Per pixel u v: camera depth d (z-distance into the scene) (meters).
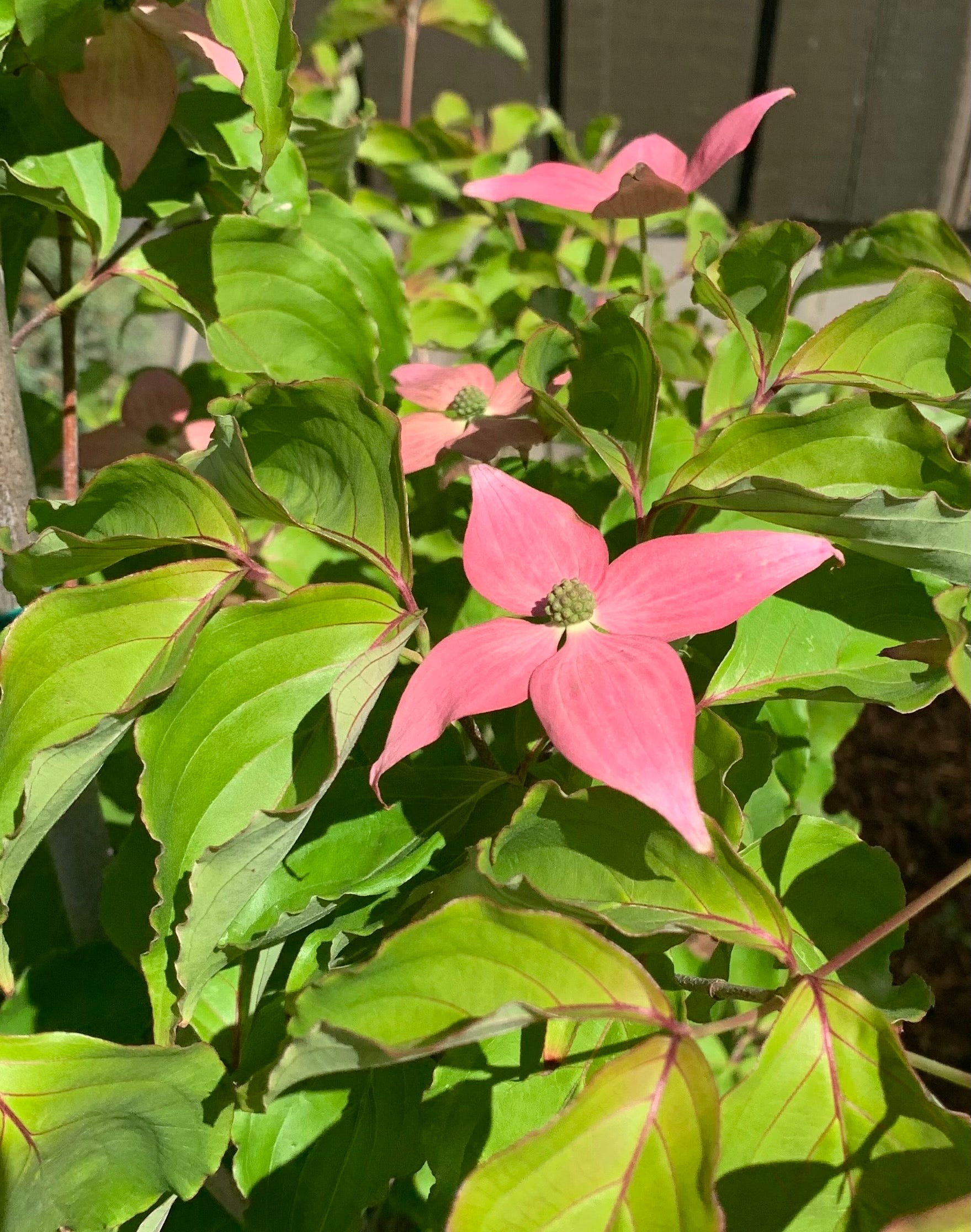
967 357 0.17
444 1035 0.12
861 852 0.17
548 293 0.27
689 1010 0.19
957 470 0.16
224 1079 0.15
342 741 0.14
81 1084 0.14
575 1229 0.11
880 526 0.15
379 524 0.16
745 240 0.17
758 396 0.18
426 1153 0.15
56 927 0.27
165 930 0.15
